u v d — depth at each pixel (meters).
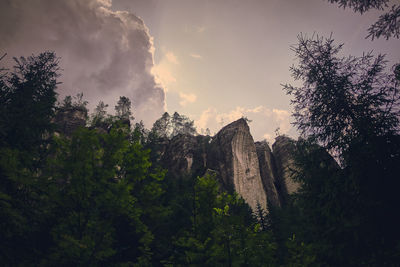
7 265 8.06
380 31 7.76
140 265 10.57
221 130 79.00
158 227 14.83
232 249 8.97
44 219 9.41
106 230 9.23
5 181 9.23
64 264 8.30
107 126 59.03
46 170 9.48
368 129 9.24
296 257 10.48
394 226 7.75
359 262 7.89
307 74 11.51
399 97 9.30
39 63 17.84
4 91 14.50
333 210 9.11
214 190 11.52
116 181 10.46
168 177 21.41
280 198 65.50
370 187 8.38
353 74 10.89
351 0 8.05
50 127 14.70
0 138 11.75
